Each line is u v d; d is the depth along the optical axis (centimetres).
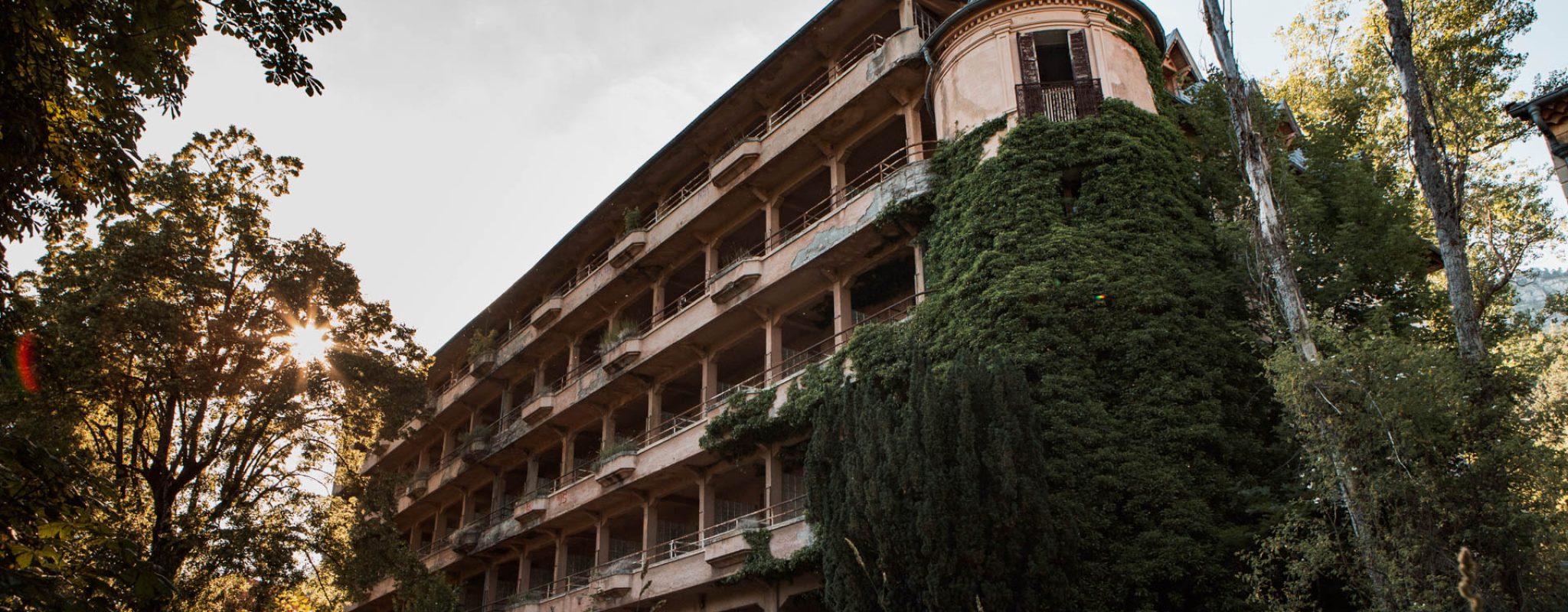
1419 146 1820
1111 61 2656
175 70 1348
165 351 2572
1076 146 2447
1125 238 2309
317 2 1340
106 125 1331
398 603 3197
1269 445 2195
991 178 2455
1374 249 2470
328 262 2903
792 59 3359
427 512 5103
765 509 2855
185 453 2694
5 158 1184
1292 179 2530
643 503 3425
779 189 3359
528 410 4094
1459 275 1705
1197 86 3164
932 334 2383
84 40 1284
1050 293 2205
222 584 2752
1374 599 1571
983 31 2733
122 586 959
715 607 2934
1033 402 2083
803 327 3350
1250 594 1839
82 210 1344
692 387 3775
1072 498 1959
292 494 2808
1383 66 3359
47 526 967
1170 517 1945
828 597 2077
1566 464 1494
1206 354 2189
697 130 3644
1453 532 1507
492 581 4284
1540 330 2933
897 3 3128
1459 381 1556
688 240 3625
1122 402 2108
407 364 3092
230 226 2786
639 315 4091
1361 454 1571
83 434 2691
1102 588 1878
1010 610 1797
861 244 2792
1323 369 1620
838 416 2203
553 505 3791
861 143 3142
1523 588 1449
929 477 1867
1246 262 2164
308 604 3128
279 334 2791
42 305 2525
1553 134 1780
